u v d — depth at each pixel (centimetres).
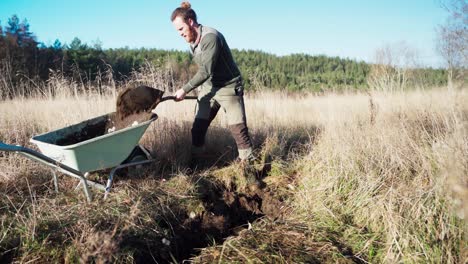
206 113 464
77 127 409
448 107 506
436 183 334
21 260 278
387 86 659
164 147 490
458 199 297
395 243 301
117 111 421
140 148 437
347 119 561
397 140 446
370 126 502
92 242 279
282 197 427
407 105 577
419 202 321
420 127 479
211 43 398
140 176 429
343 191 383
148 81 641
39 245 290
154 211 356
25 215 331
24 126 552
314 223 354
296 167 482
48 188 389
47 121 571
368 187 367
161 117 551
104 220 324
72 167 341
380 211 333
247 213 412
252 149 491
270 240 326
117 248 288
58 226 312
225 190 435
